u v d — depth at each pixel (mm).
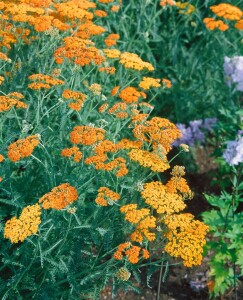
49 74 1339
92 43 1376
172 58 1819
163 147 1101
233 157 1383
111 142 1084
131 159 1111
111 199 1011
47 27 1336
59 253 1074
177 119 1786
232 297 1385
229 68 1694
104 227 1118
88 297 1154
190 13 1804
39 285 1075
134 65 1333
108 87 1595
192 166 1748
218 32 1808
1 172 1099
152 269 1035
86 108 1334
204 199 1651
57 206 960
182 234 1000
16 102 1138
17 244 1173
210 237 1531
